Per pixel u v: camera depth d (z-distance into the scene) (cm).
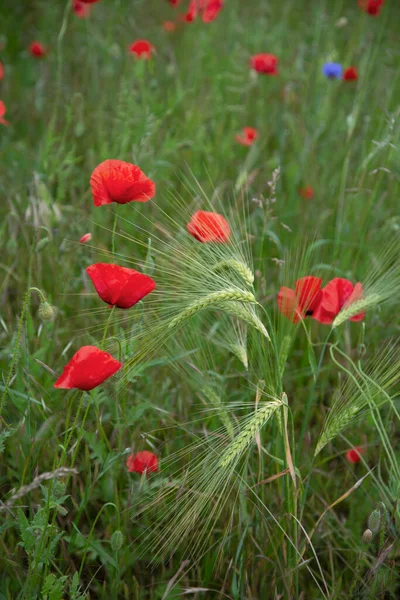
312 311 114
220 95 202
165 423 127
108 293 102
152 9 291
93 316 141
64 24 156
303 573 119
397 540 115
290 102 225
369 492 125
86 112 207
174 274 107
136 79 179
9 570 110
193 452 121
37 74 242
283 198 179
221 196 165
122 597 115
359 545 120
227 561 117
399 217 156
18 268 149
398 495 110
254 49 258
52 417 116
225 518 120
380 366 119
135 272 101
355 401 108
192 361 123
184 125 183
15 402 115
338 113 217
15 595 111
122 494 123
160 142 177
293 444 112
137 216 159
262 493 113
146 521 118
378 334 145
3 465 121
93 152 173
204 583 116
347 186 174
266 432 122
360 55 244
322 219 164
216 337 136
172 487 115
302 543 115
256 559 116
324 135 207
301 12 315
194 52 237
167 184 169
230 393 134
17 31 279
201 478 103
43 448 119
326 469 130
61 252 146
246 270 106
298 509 116
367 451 130
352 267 154
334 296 112
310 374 138
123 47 240
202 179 176
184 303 106
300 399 139
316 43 227
